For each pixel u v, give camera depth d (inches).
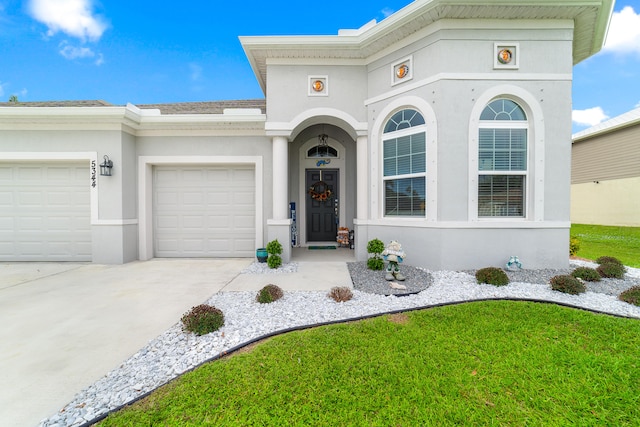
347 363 105.7
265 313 154.3
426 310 155.0
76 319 148.8
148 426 77.4
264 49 264.8
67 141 279.0
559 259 231.0
